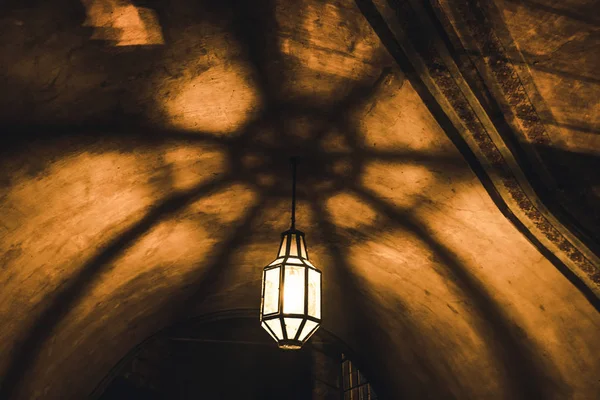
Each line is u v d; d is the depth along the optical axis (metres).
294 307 4.31
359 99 3.77
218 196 5.25
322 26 3.15
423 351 7.00
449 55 3.13
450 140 3.76
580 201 3.61
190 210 5.34
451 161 3.97
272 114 4.09
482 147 3.66
